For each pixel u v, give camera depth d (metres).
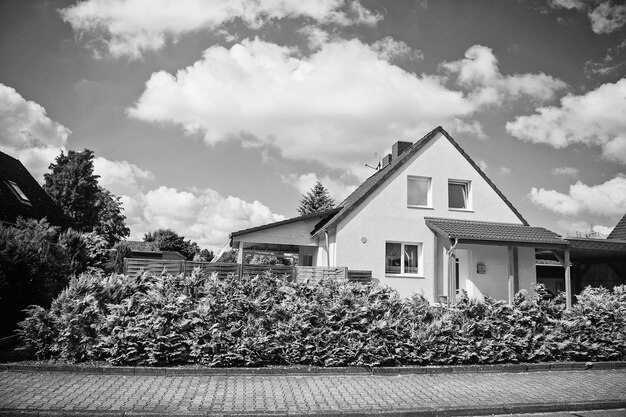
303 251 24.02
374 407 6.40
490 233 17.98
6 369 7.54
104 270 15.55
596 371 9.40
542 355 9.69
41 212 22.23
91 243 15.30
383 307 9.17
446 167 20.41
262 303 8.80
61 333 7.91
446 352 9.03
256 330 8.37
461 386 7.74
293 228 20.98
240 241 20.64
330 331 8.54
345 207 19.38
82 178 44.84
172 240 66.75
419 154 20.19
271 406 6.25
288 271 15.62
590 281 23.16
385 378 8.10
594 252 19.69
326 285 9.71
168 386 7.02
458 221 19.81
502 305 9.80
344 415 6.16
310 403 6.45
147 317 8.15
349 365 8.45
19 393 6.41
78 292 8.48
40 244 10.80
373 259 18.83
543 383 8.16
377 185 19.38
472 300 9.78
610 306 10.78
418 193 20.30
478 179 20.75
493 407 6.63
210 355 8.12
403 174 19.78
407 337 8.95
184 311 8.38
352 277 16.59
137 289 9.05
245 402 6.37
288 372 8.06
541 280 24.48
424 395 7.10
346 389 7.27
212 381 7.41
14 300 9.84
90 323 8.08
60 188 44.22
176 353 7.99
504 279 19.64
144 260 14.41
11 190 20.92
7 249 9.70
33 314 8.09
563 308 10.40
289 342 8.45
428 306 9.75
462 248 19.52
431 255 19.38
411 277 18.98
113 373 7.58
